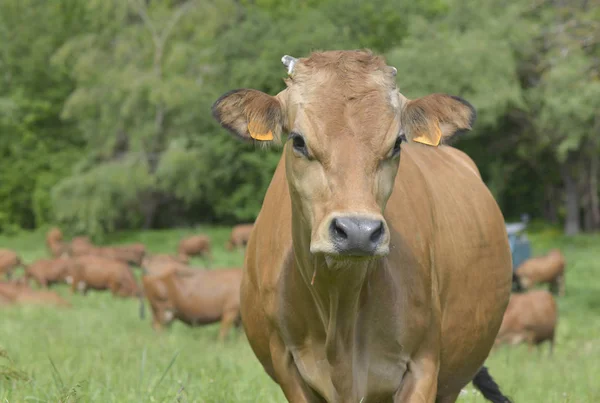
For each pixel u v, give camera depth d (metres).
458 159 5.65
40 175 46.03
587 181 44.06
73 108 40.56
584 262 31.39
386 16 40.81
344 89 3.62
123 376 6.83
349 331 3.97
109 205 40.62
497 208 5.48
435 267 4.40
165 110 41.72
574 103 30.16
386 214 4.16
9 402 5.39
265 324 4.59
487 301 4.93
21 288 19.98
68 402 5.07
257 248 4.57
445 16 39.47
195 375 7.36
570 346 15.28
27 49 47.88
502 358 11.53
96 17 41.44
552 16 32.91
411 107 3.88
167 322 15.60
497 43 33.53
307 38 39.75
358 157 3.50
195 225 47.47
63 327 14.16
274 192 4.62
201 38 40.81
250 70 39.91
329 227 3.36
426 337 4.18
